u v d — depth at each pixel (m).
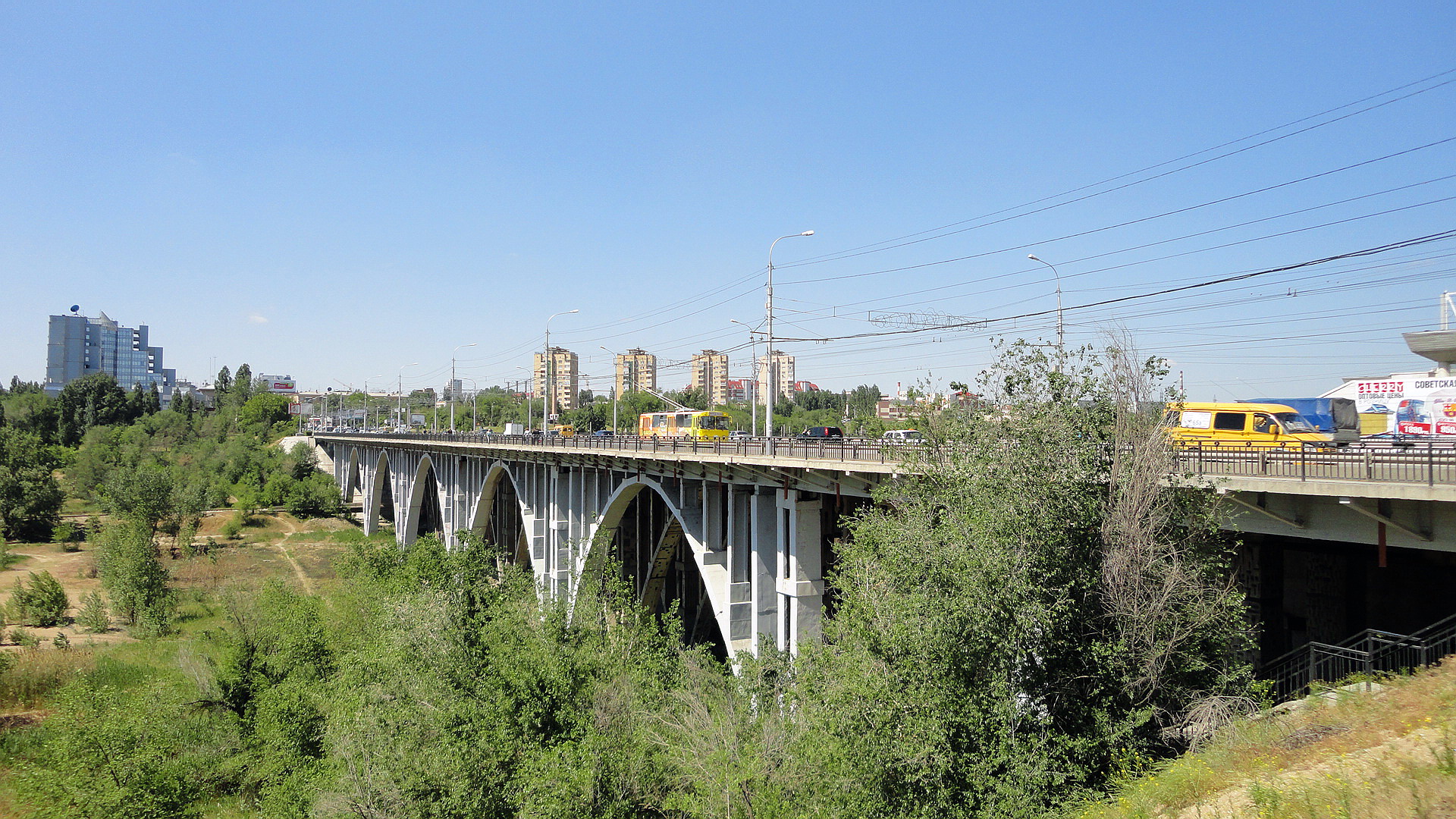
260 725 29.61
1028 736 14.59
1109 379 16.48
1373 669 15.93
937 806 13.81
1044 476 15.48
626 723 19.81
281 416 180.62
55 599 52.84
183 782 27.27
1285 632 19.22
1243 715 14.79
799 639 25.11
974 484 15.62
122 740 26.22
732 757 16.48
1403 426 32.09
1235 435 23.38
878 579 16.38
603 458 39.81
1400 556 17.44
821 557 26.53
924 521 16.30
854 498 26.03
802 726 16.39
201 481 100.81
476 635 22.48
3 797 29.03
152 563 55.62
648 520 45.88
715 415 51.28
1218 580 16.42
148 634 50.16
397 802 19.92
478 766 19.11
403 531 78.94
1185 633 15.20
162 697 31.28
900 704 14.23
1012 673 14.73
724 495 31.47
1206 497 15.37
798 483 25.25
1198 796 11.79
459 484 66.19
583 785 16.97
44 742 31.11
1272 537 19.34
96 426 141.38
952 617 14.42
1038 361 16.33
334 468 132.25
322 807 21.69
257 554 79.88
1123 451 15.95
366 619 36.06
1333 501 14.20
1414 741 10.80
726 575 30.27
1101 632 15.83
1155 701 15.69
